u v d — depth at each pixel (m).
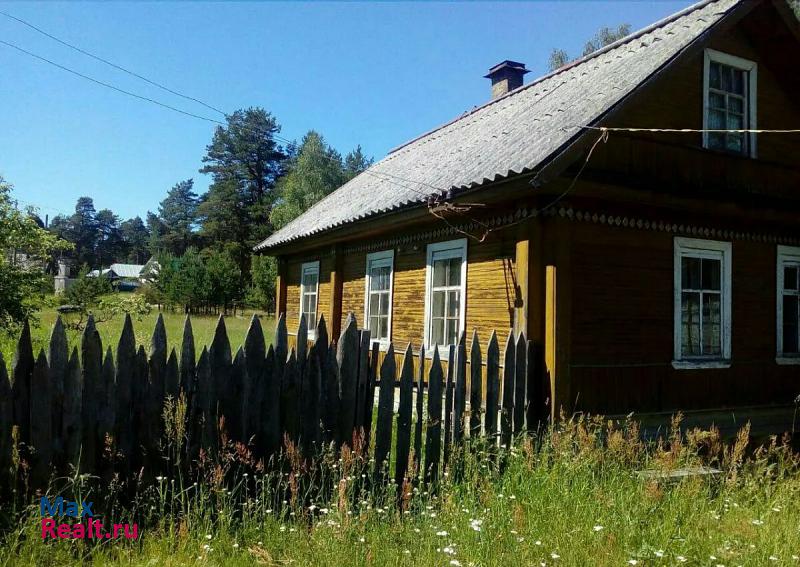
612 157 7.40
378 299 11.23
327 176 46.03
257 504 4.49
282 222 44.09
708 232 8.75
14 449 3.85
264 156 62.81
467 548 4.04
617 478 5.42
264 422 4.84
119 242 113.38
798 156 9.97
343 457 4.67
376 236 11.38
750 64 9.35
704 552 4.45
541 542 4.28
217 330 4.70
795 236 9.81
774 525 4.94
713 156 8.48
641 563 4.16
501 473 5.66
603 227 7.75
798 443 9.33
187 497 4.50
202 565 3.73
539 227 7.29
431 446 5.45
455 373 5.64
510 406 6.18
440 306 9.41
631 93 7.40
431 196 8.02
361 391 5.26
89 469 4.19
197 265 41.00
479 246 8.49
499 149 8.57
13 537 3.72
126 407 4.34
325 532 4.06
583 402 7.19
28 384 4.04
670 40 8.76
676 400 8.12
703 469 6.21
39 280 9.29
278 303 16.08
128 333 4.37
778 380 9.33
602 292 7.68
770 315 9.41
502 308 7.96
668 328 8.22
